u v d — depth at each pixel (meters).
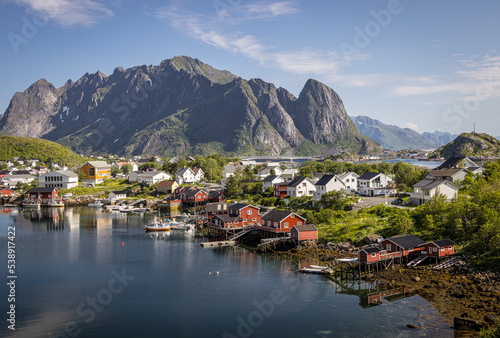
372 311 51.56
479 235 65.75
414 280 61.00
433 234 75.75
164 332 47.19
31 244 95.12
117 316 51.84
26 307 55.06
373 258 65.25
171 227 117.44
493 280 57.09
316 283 63.59
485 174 114.19
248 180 189.50
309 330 46.97
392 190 128.62
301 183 131.88
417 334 44.62
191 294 59.84
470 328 44.81
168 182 185.25
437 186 97.88
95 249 90.00
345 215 100.19
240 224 102.31
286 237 89.12
